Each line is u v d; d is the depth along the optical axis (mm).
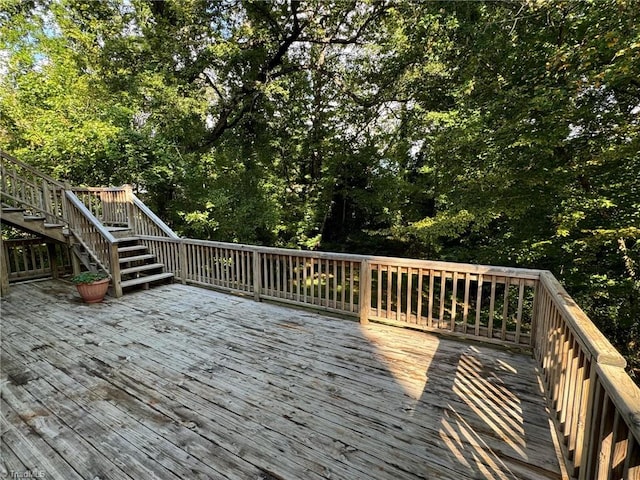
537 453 2020
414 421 2328
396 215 9773
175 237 6289
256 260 5082
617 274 5410
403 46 8508
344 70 10273
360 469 1918
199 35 8562
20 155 7746
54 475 1897
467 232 7812
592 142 4746
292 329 4012
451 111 7391
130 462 1982
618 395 1147
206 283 5863
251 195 9516
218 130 9734
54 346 3564
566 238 5246
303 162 11078
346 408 2480
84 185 8758
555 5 4562
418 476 1864
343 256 4219
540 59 5094
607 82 4012
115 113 7641
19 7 8656
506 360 3205
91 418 2391
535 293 3199
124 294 5520
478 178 5508
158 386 2793
